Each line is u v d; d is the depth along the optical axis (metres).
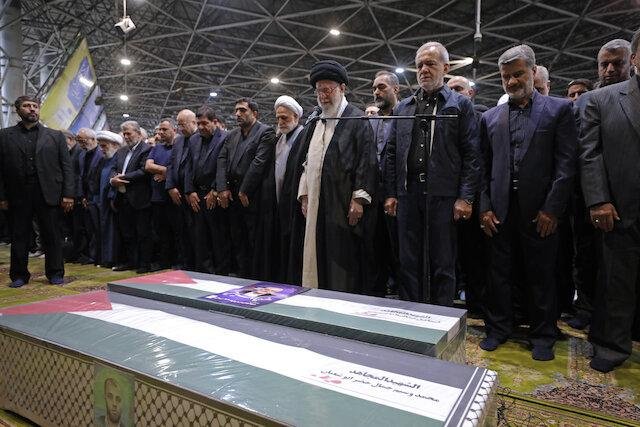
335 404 0.69
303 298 1.35
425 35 11.25
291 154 2.66
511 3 10.17
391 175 2.45
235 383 0.76
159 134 4.23
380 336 1.01
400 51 13.02
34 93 12.64
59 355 0.96
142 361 0.85
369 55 13.48
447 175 2.25
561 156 2.11
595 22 9.90
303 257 2.45
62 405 0.97
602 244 2.04
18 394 1.07
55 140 3.60
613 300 2.01
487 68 13.21
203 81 16.53
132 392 0.82
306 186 2.44
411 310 1.24
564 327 2.70
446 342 1.03
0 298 3.15
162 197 4.13
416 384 0.77
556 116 2.12
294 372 0.81
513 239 2.28
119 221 4.34
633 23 10.41
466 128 2.26
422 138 2.30
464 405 0.69
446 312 1.23
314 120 2.46
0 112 6.79
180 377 0.78
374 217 2.46
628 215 1.95
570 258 2.75
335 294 1.42
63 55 10.61
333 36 12.40
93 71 7.20
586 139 2.08
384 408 0.68
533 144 2.15
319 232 2.39
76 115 7.00
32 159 3.48
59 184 3.62
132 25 6.22
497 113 2.32
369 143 2.41
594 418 1.53
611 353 2.00
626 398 1.69
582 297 2.71
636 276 1.99
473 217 2.68
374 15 10.11
